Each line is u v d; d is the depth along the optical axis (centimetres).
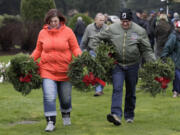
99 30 1121
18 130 764
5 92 1205
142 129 770
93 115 902
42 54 752
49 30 744
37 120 866
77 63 737
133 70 784
